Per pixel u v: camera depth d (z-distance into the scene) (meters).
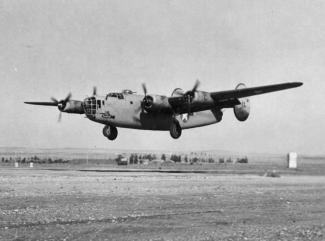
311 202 14.32
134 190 17.84
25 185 20.09
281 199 15.16
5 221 10.06
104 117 33.62
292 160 58.59
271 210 12.29
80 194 15.94
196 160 101.75
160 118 36.47
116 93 34.50
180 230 9.23
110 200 14.14
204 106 35.12
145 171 40.94
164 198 14.95
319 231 9.22
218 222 10.22
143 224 9.85
